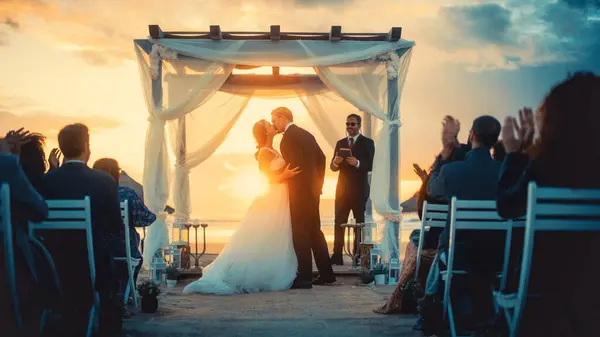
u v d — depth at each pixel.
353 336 4.93
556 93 3.67
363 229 10.31
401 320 5.61
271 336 4.95
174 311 6.30
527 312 3.72
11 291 4.02
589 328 3.48
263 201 8.34
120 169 6.33
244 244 8.13
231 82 10.13
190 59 9.23
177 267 9.54
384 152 9.23
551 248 3.59
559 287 3.58
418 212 5.76
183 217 9.86
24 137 4.74
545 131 3.70
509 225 4.24
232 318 5.82
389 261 8.91
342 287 8.42
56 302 4.33
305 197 8.39
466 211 4.31
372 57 9.21
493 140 4.68
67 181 4.75
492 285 4.51
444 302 4.46
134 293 6.28
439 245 4.68
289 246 8.31
